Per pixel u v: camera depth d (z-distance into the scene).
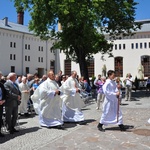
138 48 42.16
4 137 7.54
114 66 43.50
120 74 43.16
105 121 8.16
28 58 48.75
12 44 46.06
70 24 21.09
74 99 9.83
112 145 6.54
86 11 18.98
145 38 41.75
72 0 18.97
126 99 17.81
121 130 8.12
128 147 6.35
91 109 13.45
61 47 24.02
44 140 7.12
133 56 42.41
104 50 24.23
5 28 44.47
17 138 7.40
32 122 9.86
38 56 50.44
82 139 7.17
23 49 47.91
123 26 23.12
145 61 41.94
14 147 6.50
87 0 19.62
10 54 45.69
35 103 9.53
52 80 9.15
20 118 10.86
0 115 7.62
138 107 14.14
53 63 51.25
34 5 21.77
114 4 21.00
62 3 19.52
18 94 8.27
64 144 6.69
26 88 11.38
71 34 22.41
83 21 19.50
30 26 23.50
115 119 8.18
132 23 23.61
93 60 44.88
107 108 8.16
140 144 6.61
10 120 7.98
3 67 44.31
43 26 22.30
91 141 6.94
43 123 8.95
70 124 9.38
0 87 7.59
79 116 9.70
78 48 23.69
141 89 30.91
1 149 6.34
